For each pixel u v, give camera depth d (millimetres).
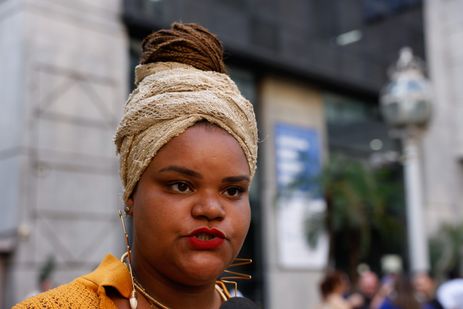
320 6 13492
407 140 7719
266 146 12258
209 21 11281
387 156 8695
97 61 9789
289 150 12578
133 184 940
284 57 12438
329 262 10820
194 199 893
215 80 972
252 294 11547
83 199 9289
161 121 909
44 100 9102
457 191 15844
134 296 938
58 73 9312
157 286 944
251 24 12000
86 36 9719
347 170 10945
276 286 11789
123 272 958
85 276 956
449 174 15773
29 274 8586
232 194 923
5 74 9227
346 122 14000
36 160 8898
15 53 9125
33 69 9062
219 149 899
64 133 9234
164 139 893
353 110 14250
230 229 904
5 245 8547
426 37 16188
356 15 14250
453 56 16109
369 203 10977
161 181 895
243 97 1002
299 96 13086
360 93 14109
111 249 9492
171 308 950
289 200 11648
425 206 15062
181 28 1053
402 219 13016
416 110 7316
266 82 12531
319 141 13195
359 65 14047
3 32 9352
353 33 14094
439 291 6500
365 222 10852
